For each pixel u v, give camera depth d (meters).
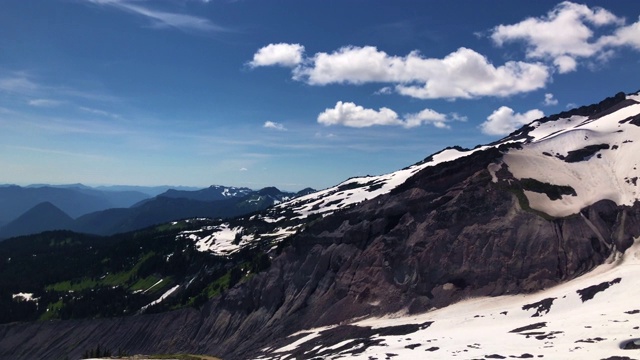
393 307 130.75
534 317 100.69
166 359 146.25
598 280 106.12
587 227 129.00
